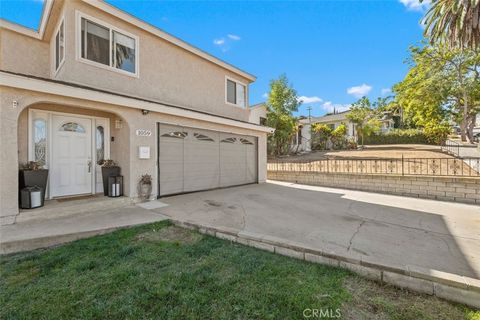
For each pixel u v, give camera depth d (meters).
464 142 16.92
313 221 5.01
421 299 2.59
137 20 7.25
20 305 2.38
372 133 25.64
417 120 21.92
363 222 4.97
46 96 4.94
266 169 11.74
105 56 6.69
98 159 6.83
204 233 4.49
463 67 16.28
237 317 2.26
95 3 6.31
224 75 10.68
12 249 3.68
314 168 11.97
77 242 3.98
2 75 4.31
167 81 8.30
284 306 2.41
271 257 3.51
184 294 2.58
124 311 2.31
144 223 4.80
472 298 2.49
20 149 5.43
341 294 2.61
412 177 7.93
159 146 7.16
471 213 5.75
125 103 6.11
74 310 2.32
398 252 3.46
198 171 8.48
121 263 3.24
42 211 4.89
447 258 3.27
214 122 8.77
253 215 5.43
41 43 7.51
